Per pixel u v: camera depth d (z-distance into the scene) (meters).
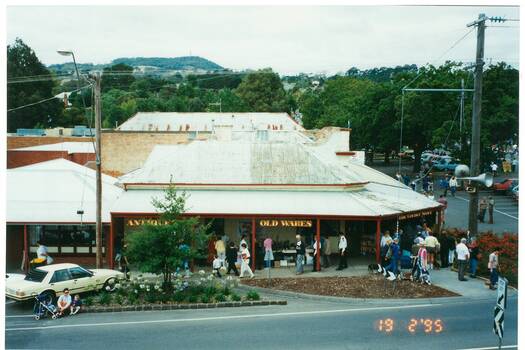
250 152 31.78
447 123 56.69
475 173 26.25
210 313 21.34
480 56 26.02
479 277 25.69
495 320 15.79
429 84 61.25
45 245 30.27
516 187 47.91
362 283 24.75
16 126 78.00
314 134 54.22
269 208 28.31
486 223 38.56
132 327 19.61
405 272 26.86
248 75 108.50
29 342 18.00
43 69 81.12
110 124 87.44
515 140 61.69
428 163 71.44
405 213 29.48
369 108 70.50
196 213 27.95
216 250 28.17
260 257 28.45
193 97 111.56
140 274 25.69
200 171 30.52
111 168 44.97
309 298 23.17
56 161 34.41
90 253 30.30
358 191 31.22
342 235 27.81
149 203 28.69
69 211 29.56
